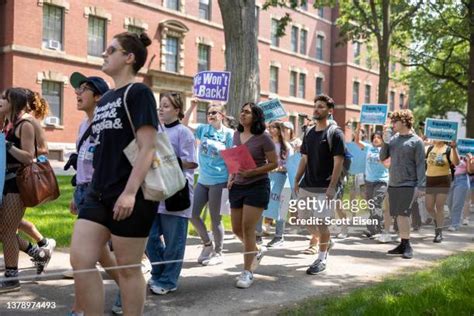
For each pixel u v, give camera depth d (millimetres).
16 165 4973
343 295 5078
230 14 12336
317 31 44594
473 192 10992
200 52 33781
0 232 4957
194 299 4969
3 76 25500
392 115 7305
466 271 5562
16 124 5008
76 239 3096
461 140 10000
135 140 3148
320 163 6055
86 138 4895
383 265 6586
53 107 26844
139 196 3129
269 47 39344
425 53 27578
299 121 42938
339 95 46062
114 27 28953
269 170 5367
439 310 4227
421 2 23672
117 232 3115
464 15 24766
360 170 7312
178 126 5234
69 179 17203
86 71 27891
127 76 3330
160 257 5207
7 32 25312
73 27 27297
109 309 4586
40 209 10008
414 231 8078
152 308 4664
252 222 5402
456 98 32344
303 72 43094
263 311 4621
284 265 6523
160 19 30969
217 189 6383
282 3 20734
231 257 6953
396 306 4297
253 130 5426
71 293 4941
